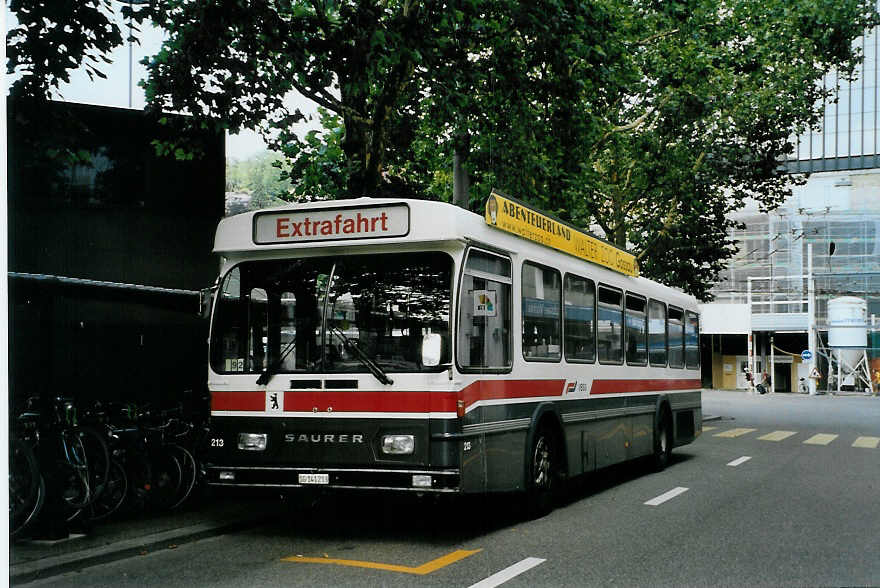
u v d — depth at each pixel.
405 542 8.54
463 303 8.34
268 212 8.83
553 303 10.60
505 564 7.48
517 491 9.41
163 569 7.37
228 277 8.95
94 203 13.65
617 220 29.80
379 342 8.35
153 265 14.06
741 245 73.19
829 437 23.36
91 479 9.13
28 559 7.46
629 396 13.55
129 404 10.43
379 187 14.19
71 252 13.34
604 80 15.95
